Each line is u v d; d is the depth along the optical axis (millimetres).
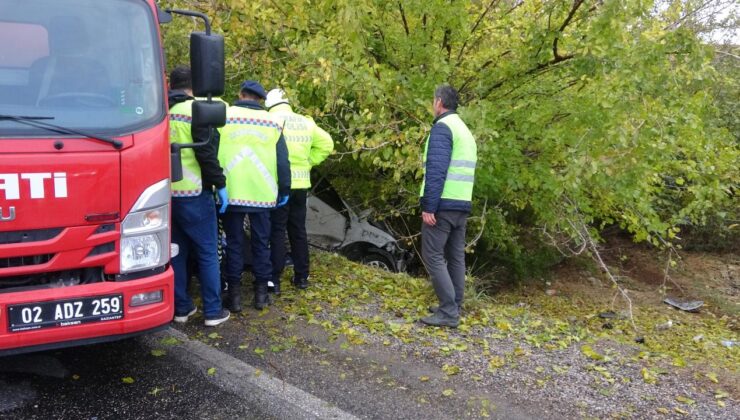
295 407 3641
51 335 3166
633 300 9844
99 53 3527
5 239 3039
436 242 5078
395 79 6773
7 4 3408
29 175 3051
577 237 7578
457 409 3717
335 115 6621
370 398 3807
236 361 4242
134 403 3615
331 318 5215
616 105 5980
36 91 3305
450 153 4918
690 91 7473
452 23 6961
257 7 6141
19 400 3586
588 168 6059
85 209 3189
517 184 7113
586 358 4672
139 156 3357
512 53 7324
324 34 6707
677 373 4449
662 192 8672
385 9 7051
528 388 4051
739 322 8656
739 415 3760
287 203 5676
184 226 4562
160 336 4637
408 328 5059
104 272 3324
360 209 8617
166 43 6711
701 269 11859
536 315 6223
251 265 5824
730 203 10422
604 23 5840
